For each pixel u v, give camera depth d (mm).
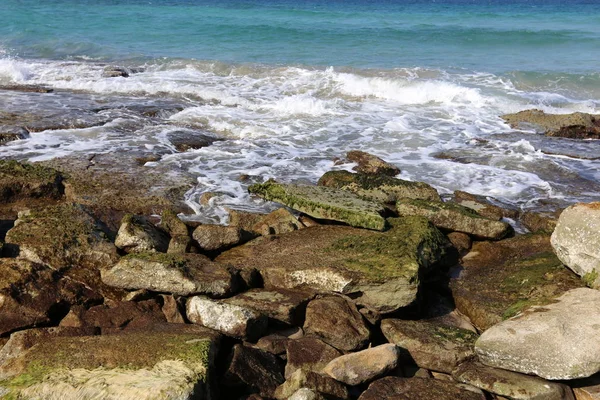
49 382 5496
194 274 7371
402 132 15062
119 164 12062
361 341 6828
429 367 6660
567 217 7887
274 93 18469
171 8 39031
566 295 7074
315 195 9773
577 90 19938
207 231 8750
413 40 28109
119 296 7469
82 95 17625
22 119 14422
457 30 30344
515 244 9320
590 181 12258
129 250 8258
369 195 10555
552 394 5973
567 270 7973
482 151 13828
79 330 6672
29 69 20875
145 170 11852
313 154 13344
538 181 12211
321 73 20438
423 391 6000
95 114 15266
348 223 9141
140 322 6918
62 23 30453
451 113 16859
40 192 10320
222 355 6352
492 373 6266
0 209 9906
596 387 6109
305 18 35344
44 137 13469
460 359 6570
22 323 6836
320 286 7535
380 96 18344
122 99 17250
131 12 35781
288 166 12539
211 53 24500
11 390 5457
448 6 47969
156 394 5246
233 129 14758
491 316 7371
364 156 12734
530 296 7633
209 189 11211
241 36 28156
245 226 9625
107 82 18984
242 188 11328
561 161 13359
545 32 29734
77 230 8328
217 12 37250
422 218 9148
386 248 8078
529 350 6234
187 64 22219
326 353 6520
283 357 6641
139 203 10406
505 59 24391
